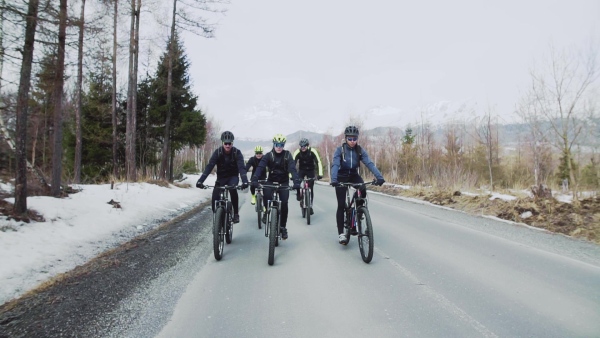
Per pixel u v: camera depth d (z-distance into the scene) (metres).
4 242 5.68
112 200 10.16
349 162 5.89
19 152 7.04
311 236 7.32
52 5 7.59
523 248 5.98
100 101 23.11
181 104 25.45
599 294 3.88
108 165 23.78
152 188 15.45
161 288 4.37
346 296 3.95
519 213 9.12
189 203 14.81
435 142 30.70
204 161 56.16
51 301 4.03
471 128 27.69
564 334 3.00
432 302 3.74
